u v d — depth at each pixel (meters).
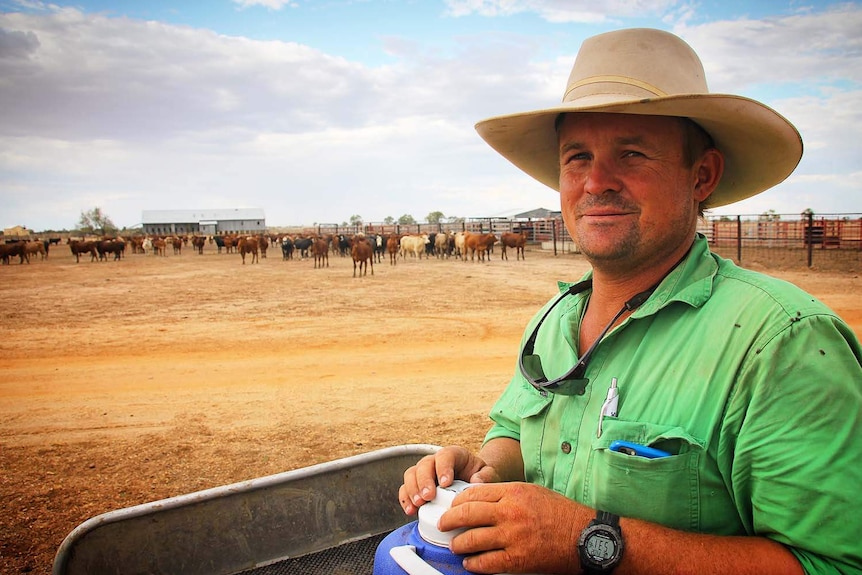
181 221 137.12
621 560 1.11
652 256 1.43
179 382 7.71
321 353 9.26
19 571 3.40
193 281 21.70
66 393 7.27
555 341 1.67
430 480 1.39
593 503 1.31
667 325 1.35
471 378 7.73
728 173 1.73
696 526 1.21
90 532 1.47
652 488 1.21
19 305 15.14
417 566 1.16
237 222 139.38
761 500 1.12
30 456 5.21
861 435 1.06
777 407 1.11
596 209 1.42
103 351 9.56
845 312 11.00
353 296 16.06
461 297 15.48
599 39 1.48
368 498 1.87
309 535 1.77
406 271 24.73
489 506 1.18
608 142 1.41
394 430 5.75
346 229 79.44
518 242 30.81
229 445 5.43
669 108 1.33
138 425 6.05
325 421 6.07
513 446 1.69
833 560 1.04
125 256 45.00
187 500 1.58
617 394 1.35
